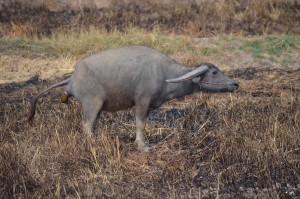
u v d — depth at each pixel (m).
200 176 22.39
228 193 21.36
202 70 23.39
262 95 31.17
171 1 44.56
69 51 36.69
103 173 22.17
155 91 23.52
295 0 44.12
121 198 20.69
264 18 42.25
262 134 24.86
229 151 23.67
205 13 43.00
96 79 23.11
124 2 44.56
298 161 23.31
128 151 23.91
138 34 38.47
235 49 37.31
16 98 30.81
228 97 30.20
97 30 39.19
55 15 43.19
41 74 34.09
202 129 26.00
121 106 23.83
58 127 25.39
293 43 37.62
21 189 21.02
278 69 35.59
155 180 21.94
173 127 26.41
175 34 40.69
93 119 23.45
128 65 23.14
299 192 21.64
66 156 22.97
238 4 44.38
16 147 23.05
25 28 40.53
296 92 31.55
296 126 25.64
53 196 20.42
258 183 21.94
